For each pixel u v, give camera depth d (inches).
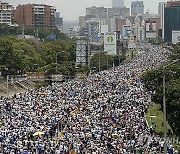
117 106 4527.6
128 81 6830.7
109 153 2765.7
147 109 4783.5
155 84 5438.0
